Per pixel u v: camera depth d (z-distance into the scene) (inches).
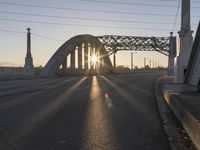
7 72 2468.0
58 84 1674.5
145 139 422.0
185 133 426.6
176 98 642.8
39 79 2405.3
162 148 375.9
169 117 571.5
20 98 932.0
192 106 539.5
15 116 600.7
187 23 1355.8
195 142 347.9
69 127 500.7
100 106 766.5
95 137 432.8
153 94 1114.1
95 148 375.2
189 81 1135.6
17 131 466.9
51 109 701.9
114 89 1341.0
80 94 1085.8
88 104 803.4
